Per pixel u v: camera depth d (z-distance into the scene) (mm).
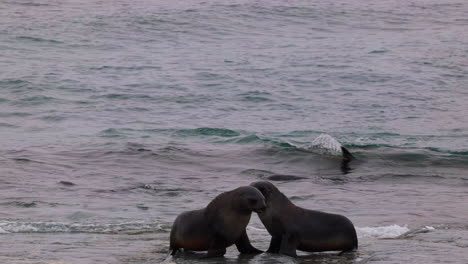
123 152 53531
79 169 47938
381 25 147000
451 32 141125
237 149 55594
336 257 24703
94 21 131500
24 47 109875
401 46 124875
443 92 92500
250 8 151750
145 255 24531
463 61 112562
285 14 149750
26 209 35344
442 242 26766
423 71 104562
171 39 123250
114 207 36562
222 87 90562
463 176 49312
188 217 25078
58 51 109000
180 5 151250
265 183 25719
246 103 83312
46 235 28672
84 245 26219
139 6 149000
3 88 84625
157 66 101938
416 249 24812
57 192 40375
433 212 36219
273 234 25641
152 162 50969
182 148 55562
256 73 99250
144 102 81750
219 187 43406
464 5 174750
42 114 74438
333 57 112938
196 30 130875
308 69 103062
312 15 151000
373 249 25719
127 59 106062
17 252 24344
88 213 34406
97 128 69000
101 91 85812
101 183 43625
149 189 42219
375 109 82188
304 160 52469
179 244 24984
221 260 23734
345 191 42469
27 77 90000
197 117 75875
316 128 71625
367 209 36938
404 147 59906
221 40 124875
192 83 92062
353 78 98500
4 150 54219
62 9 143500
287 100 85438
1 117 72875
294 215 25578
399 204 38531
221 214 24438
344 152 53906
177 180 45562
